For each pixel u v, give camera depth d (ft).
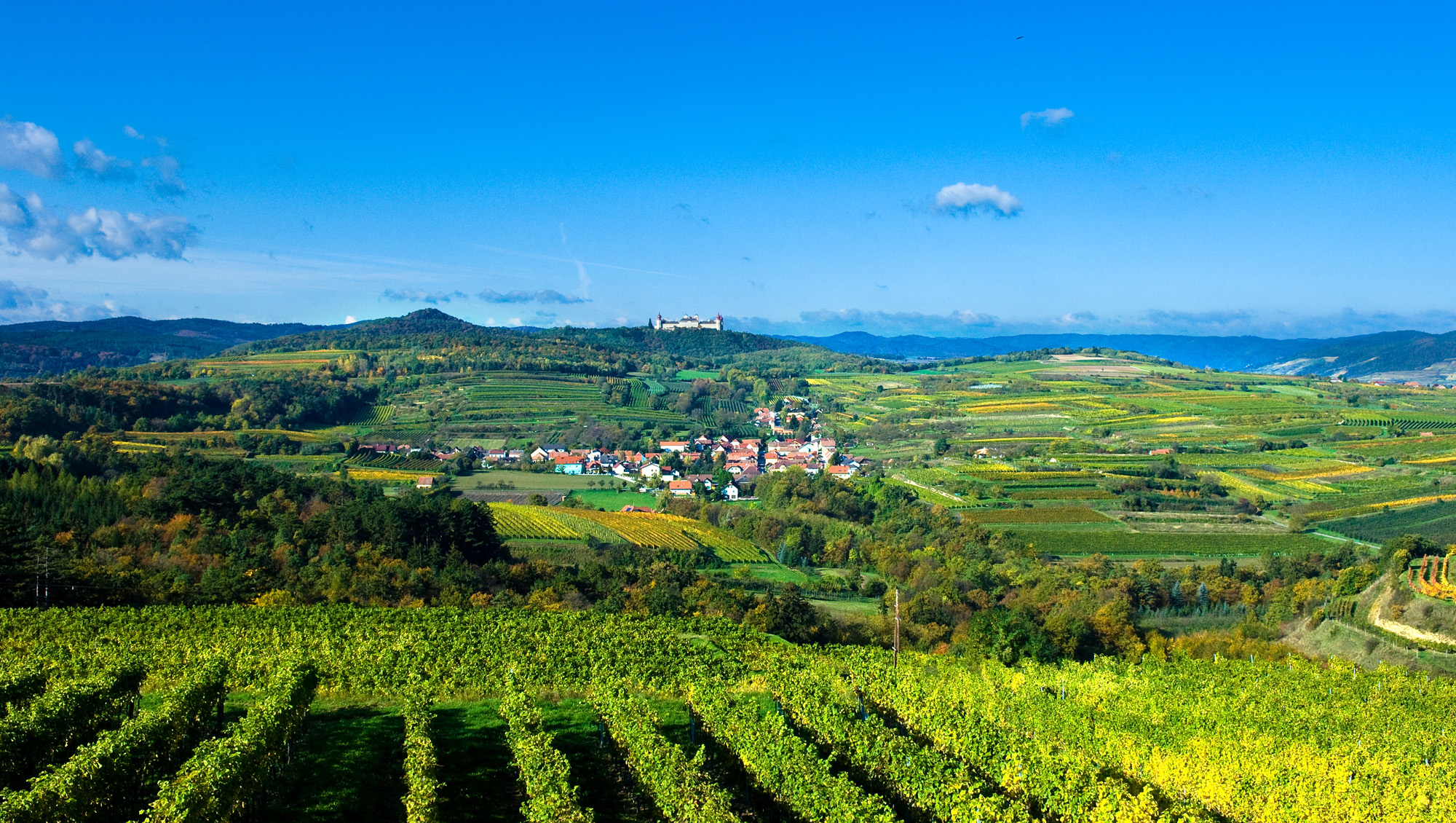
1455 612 238.48
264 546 275.39
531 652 178.29
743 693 156.56
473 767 110.11
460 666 161.07
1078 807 99.71
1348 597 280.51
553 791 91.71
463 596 255.09
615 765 115.03
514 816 96.02
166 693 127.24
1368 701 181.16
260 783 90.43
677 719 136.67
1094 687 179.42
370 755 111.55
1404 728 158.30
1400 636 239.50
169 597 231.09
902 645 258.78
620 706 120.16
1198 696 175.01
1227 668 211.41
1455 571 273.13
